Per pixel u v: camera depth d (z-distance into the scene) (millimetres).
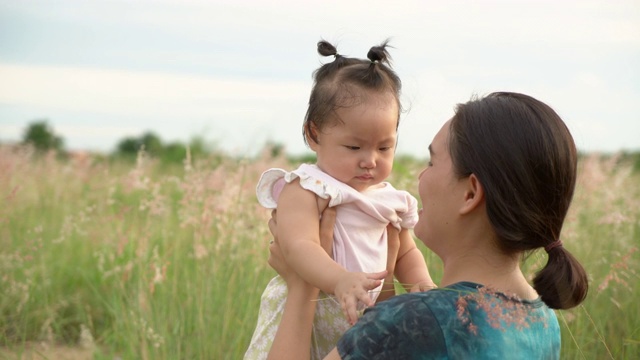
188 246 5672
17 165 7441
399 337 1955
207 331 4805
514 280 2141
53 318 5234
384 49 2947
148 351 4531
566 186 2074
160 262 5254
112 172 7594
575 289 2086
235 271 5051
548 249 2123
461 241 2145
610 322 4418
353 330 2012
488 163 2033
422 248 4918
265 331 2764
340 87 2818
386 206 2791
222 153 6230
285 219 2691
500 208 2029
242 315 4906
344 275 2383
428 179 2180
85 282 5996
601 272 4918
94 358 4891
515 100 2111
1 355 4855
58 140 11250
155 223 6000
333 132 2807
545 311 2152
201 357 4629
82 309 5418
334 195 2707
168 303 5105
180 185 5594
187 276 5102
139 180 5762
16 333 5125
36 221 6598
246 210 5488
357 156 2785
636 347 4246
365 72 2855
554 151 2035
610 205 5984
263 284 5180
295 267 2566
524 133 2033
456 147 2104
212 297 4984
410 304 1986
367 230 2783
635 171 7641
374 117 2768
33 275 5645
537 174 2020
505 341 1976
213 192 5414
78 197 7062
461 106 2174
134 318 4805
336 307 2680
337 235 2740
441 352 1938
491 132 2049
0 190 6816
